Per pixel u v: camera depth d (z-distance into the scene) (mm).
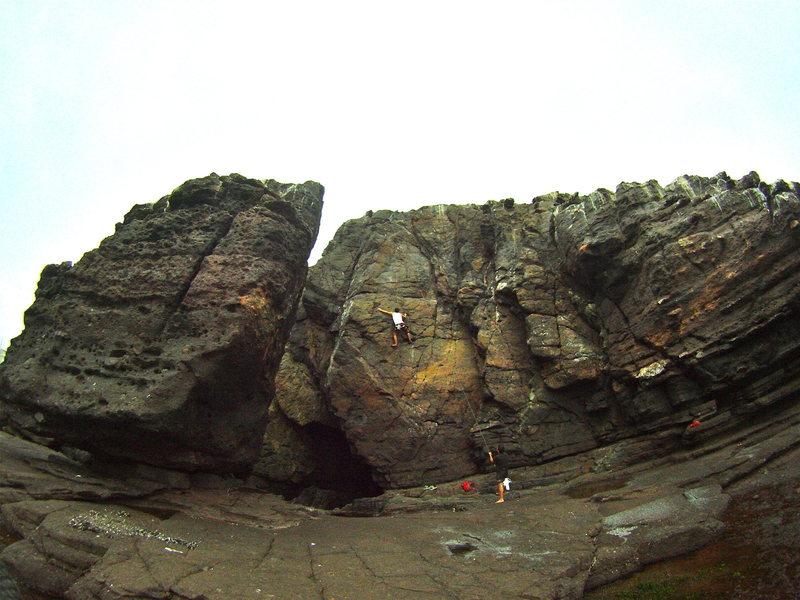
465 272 25297
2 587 3283
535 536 11125
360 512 18312
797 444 12758
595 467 17203
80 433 12336
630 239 18938
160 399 12055
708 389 15992
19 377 12383
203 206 15734
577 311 20859
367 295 24406
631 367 17656
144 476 13094
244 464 15742
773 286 15750
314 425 24656
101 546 8961
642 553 9914
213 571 8391
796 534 9305
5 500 10727
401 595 8062
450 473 20328
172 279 13836
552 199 25344
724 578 8844
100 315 13344
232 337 12852
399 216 28500
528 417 19609
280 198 16641
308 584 8250
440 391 22000
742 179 18203
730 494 11570
